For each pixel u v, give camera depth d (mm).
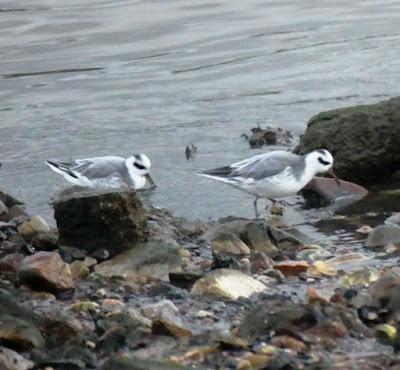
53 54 26516
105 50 26719
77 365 10477
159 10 29531
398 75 23719
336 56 25328
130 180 17891
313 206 17328
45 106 23203
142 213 14492
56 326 11352
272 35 27219
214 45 26719
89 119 22219
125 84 24359
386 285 12375
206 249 14922
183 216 17125
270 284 13250
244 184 16922
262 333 11141
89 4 30078
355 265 14125
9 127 21938
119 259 13953
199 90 23703
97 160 18078
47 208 17562
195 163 19438
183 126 21484
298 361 10539
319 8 29234
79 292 13094
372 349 10875
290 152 18406
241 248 14664
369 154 18016
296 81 23875
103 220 14203
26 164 19922
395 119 18078
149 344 11094
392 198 17391
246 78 24328
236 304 12445
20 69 25609
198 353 10773
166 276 13594
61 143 20938
